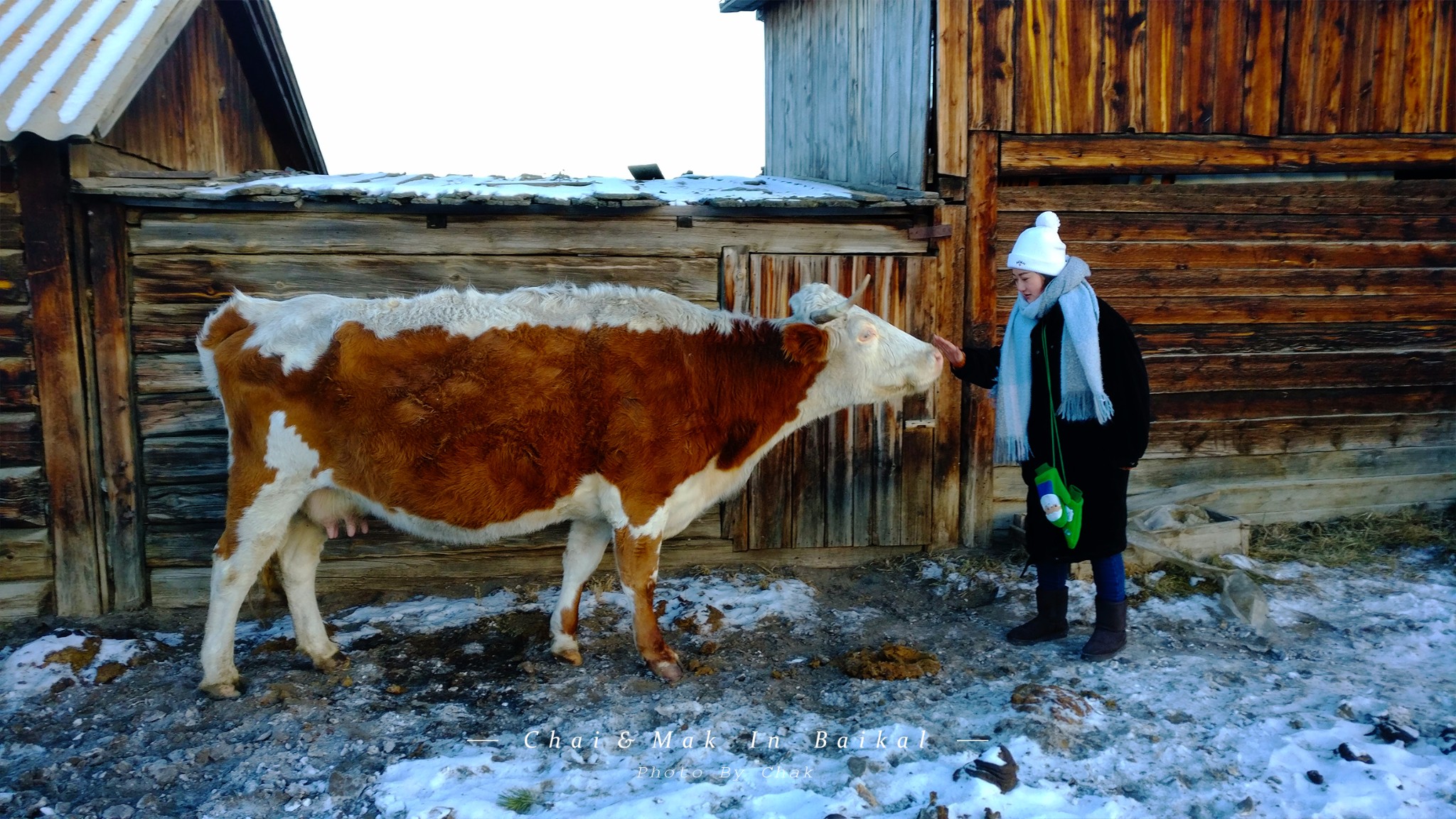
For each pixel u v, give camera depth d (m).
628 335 3.99
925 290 5.61
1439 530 6.03
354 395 3.79
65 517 4.93
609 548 5.58
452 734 3.66
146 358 5.00
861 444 5.66
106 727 3.75
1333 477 6.27
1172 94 5.75
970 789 3.08
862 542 5.74
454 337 3.88
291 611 4.20
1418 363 6.27
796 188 6.14
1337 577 5.32
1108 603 4.23
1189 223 5.88
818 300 4.24
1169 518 5.63
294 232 5.05
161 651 4.51
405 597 5.27
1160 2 5.65
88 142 4.59
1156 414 6.02
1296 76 5.86
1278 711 3.70
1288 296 6.05
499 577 5.47
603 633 4.70
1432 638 4.43
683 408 3.99
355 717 3.79
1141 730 3.54
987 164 5.59
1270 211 5.96
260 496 3.86
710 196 5.39
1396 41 5.93
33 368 4.85
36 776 3.34
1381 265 6.13
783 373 4.13
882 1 6.19
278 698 3.92
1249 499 6.17
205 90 6.52
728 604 5.07
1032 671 4.13
